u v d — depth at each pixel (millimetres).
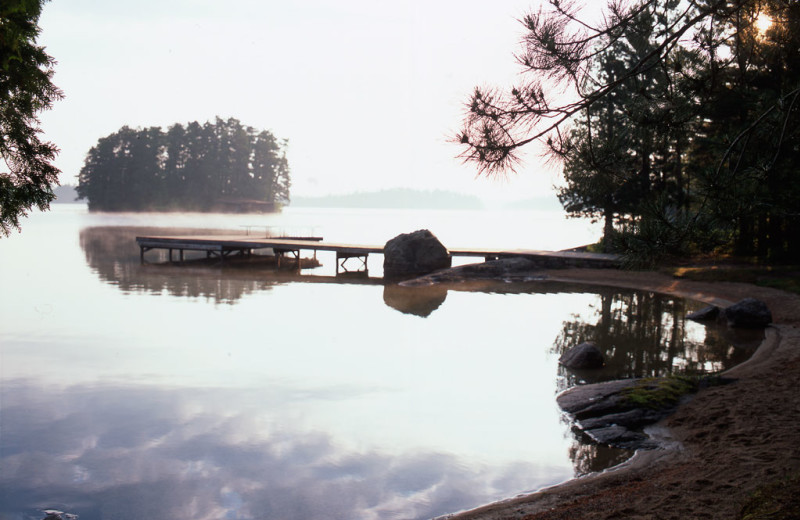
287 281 28922
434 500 6828
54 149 7008
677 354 13906
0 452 8242
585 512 5832
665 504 5590
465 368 13133
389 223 120438
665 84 5676
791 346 12969
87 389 11359
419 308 21156
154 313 19969
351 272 33156
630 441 8219
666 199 5609
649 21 5375
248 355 14273
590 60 5449
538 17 5285
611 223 31328
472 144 5332
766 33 6578
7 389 11289
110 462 7953
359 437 8922
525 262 30375
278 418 9805
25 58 6363
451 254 32875
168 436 8938
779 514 4371
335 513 6543
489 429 9195
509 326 17953
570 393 10672
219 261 38094
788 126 5887
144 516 6473
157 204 158625
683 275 26375
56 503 6781
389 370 12922
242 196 171875
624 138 5793
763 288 21625
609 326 17719
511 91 5359
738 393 9422
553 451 8227
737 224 5668
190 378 12203
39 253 43750
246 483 7352
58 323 18141
